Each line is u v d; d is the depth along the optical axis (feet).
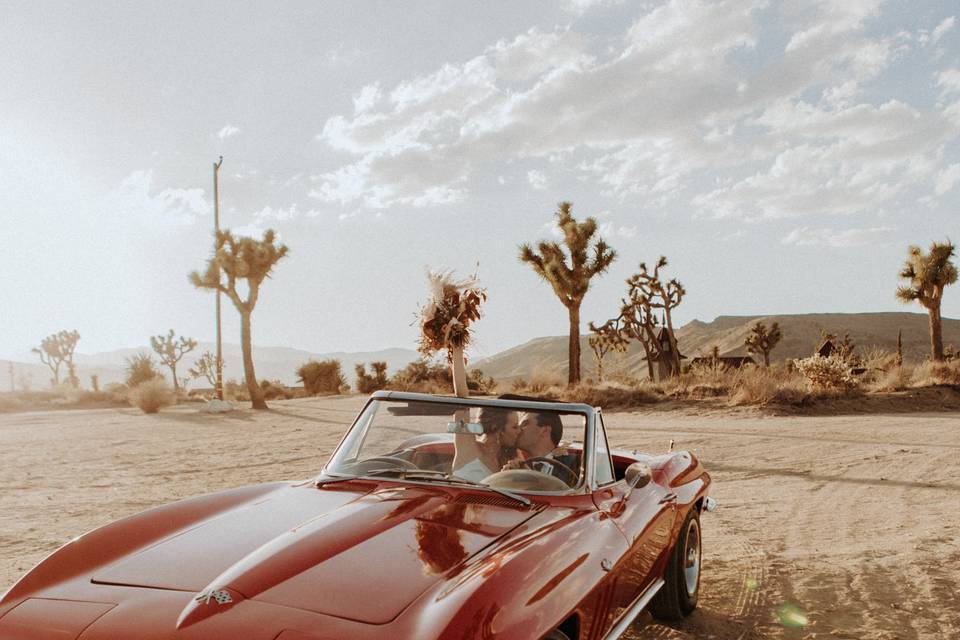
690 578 16.08
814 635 14.66
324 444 52.75
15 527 25.29
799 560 20.11
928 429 52.85
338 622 7.81
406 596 8.36
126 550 10.21
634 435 52.11
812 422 59.00
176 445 52.44
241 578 8.60
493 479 12.62
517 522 10.84
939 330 96.27
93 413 98.27
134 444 53.36
